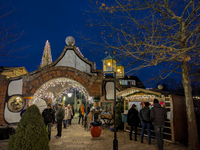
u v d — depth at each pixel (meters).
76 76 10.95
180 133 6.96
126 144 6.69
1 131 7.39
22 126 4.17
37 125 4.30
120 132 9.19
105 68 5.87
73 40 12.16
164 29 6.11
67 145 6.52
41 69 11.16
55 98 15.55
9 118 10.38
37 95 12.66
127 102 9.94
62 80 12.82
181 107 7.21
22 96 10.63
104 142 7.03
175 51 5.20
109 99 11.17
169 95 7.17
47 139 4.50
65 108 10.55
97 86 10.95
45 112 6.93
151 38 5.41
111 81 11.42
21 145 4.03
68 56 12.02
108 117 10.66
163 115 5.86
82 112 12.48
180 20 5.86
